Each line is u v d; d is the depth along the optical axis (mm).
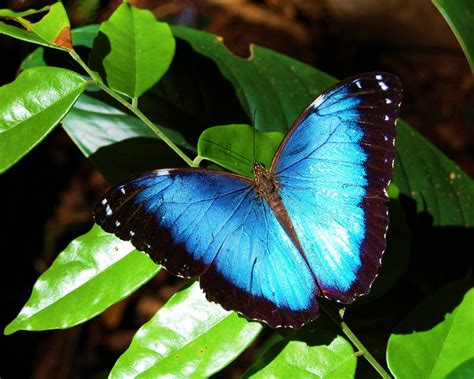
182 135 458
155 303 676
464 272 463
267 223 394
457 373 388
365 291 381
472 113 785
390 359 390
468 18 386
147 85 410
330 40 811
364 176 387
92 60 413
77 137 451
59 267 391
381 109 383
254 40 790
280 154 400
